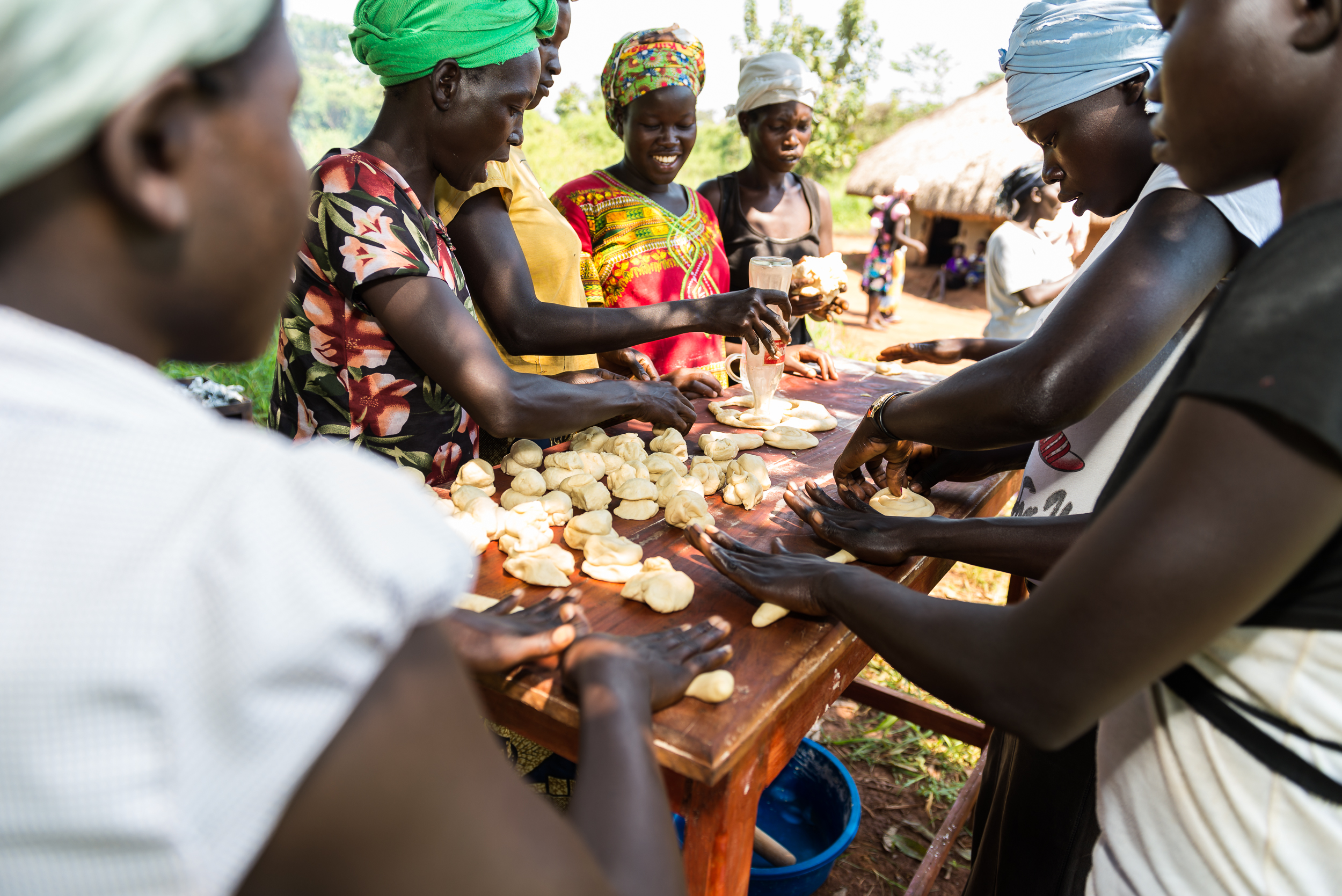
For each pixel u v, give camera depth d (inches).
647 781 27.9
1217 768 31.0
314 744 15.9
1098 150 54.3
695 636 40.3
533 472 61.2
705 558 53.5
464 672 19.5
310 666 15.7
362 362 60.2
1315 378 23.2
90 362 16.8
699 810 38.9
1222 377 24.7
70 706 14.7
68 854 15.2
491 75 59.9
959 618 34.2
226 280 19.5
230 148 18.4
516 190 81.4
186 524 15.9
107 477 16.0
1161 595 25.8
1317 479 23.6
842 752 110.9
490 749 19.0
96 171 16.7
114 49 15.1
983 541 50.2
